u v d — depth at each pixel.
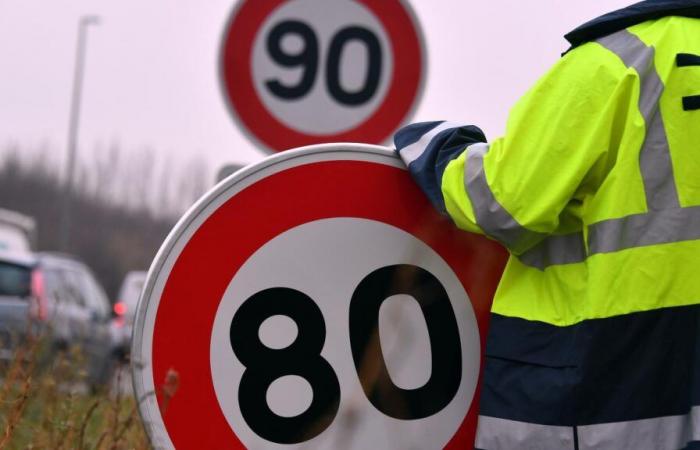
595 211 9.44
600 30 9.87
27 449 15.57
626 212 9.35
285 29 19.34
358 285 9.78
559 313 9.54
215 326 9.45
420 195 9.96
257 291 9.59
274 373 9.52
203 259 9.49
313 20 19.33
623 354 9.23
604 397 9.20
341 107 19.30
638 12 9.77
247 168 9.62
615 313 9.25
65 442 15.62
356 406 9.62
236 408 9.41
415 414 9.76
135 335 9.32
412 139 10.09
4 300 48.50
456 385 9.88
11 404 16.38
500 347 9.67
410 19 19.20
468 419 9.88
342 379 9.65
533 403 9.37
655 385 9.20
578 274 9.55
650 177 9.41
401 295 9.84
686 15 9.88
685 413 9.20
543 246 9.78
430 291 9.92
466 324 9.96
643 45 9.63
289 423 9.50
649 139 9.46
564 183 9.38
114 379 19.78
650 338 9.24
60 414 16.91
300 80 19.31
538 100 9.62
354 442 9.60
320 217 9.76
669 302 9.27
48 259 58.81
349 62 19.31
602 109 9.47
